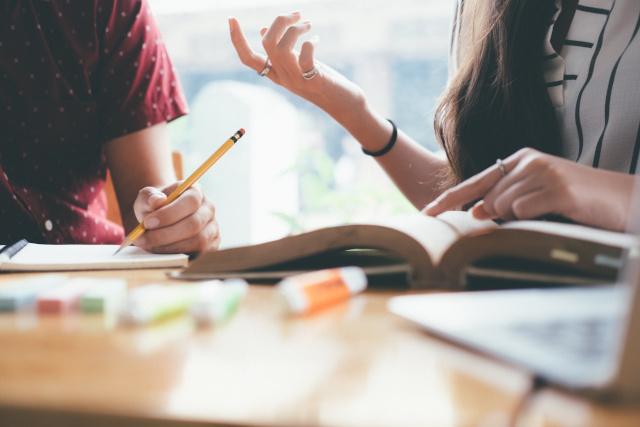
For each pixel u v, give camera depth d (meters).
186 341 0.38
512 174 0.63
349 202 2.38
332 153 3.04
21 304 0.46
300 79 0.99
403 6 3.12
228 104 2.21
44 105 1.20
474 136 1.05
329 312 0.45
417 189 1.16
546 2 1.00
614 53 0.95
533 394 0.28
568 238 0.50
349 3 3.13
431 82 3.16
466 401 0.27
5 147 1.18
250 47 0.98
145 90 1.25
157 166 1.27
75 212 1.21
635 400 0.27
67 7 1.20
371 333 0.39
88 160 1.26
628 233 0.56
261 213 2.25
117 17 1.24
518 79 1.01
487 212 0.65
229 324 0.42
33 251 0.81
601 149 0.93
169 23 3.11
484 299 0.42
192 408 0.27
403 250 0.55
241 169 2.19
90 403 0.27
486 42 1.05
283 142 2.48
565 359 0.29
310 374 0.31
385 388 0.29
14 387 0.29
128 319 0.42
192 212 0.82
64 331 0.40
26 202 1.15
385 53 3.21
